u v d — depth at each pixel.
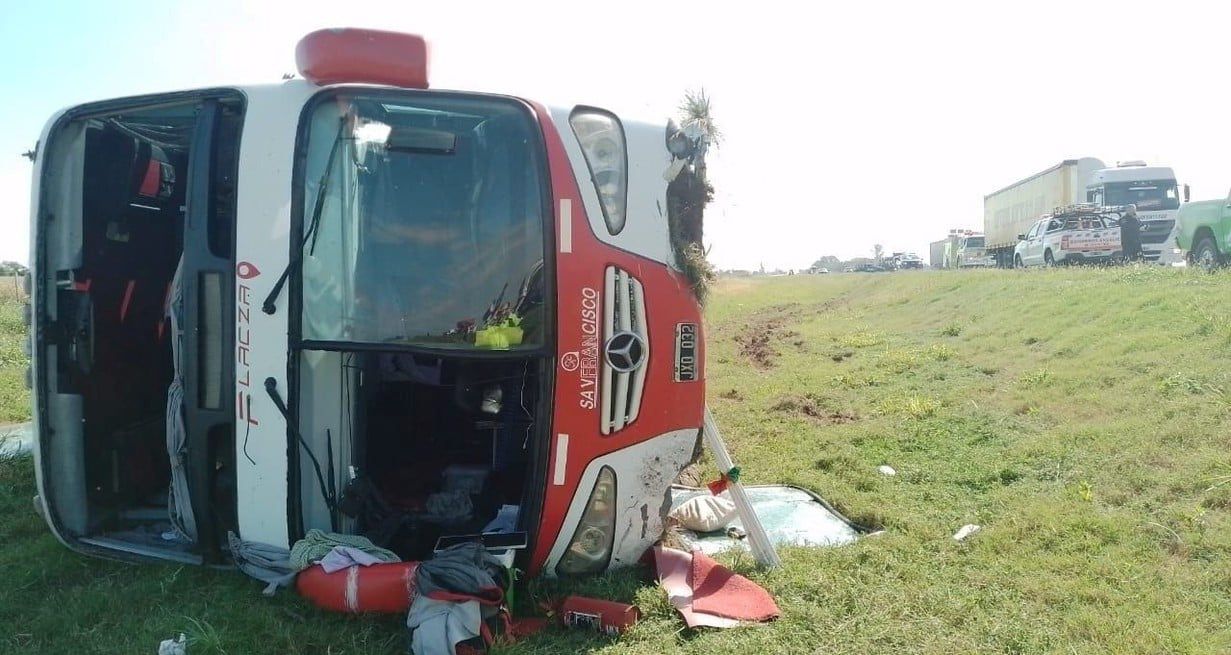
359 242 3.87
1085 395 7.75
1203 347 8.34
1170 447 6.06
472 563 3.54
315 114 3.84
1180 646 3.50
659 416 4.03
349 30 3.82
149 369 4.89
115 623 3.75
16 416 8.98
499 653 3.41
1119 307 11.25
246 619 3.68
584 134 3.98
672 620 3.76
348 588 3.62
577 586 4.00
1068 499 5.46
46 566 4.35
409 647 3.49
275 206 3.74
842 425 8.30
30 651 3.52
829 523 5.44
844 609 3.90
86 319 4.38
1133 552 4.56
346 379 4.09
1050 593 4.05
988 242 37.47
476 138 4.01
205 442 3.87
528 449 3.95
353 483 4.07
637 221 4.00
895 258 59.59
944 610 3.89
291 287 3.72
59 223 4.25
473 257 3.87
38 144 4.22
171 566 4.24
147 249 4.86
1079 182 27.70
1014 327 12.05
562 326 3.73
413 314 3.80
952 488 6.00
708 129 4.26
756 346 15.70
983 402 8.31
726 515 5.29
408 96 3.89
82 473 4.41
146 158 4.72
